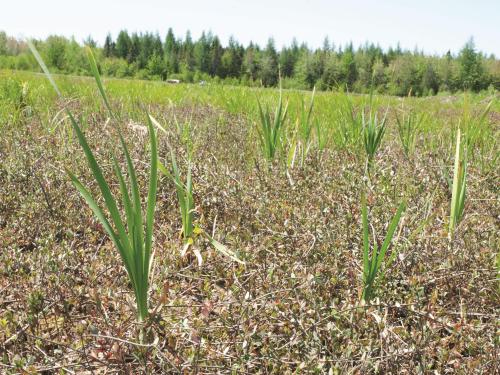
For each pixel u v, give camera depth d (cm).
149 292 137
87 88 527
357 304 128
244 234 172
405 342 115
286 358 111
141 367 108
